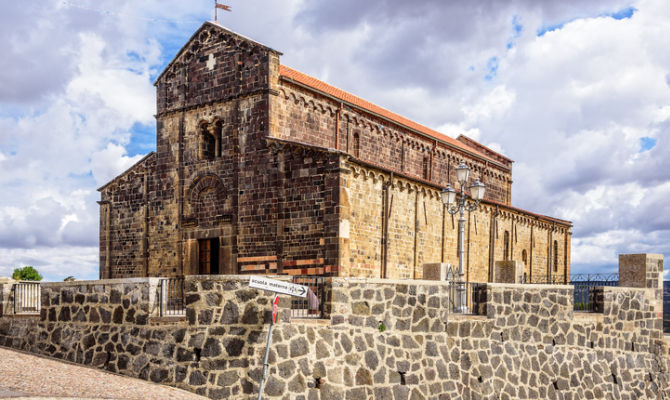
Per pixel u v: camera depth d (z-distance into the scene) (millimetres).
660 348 29172
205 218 35812
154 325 18422
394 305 20312
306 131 35938
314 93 36531
